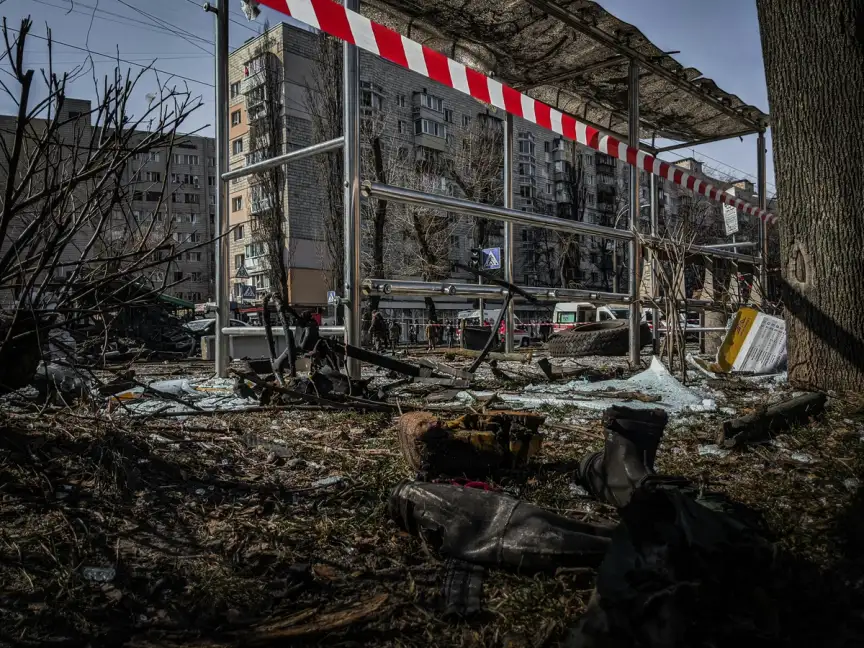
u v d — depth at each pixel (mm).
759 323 7312
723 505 1886
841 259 4973
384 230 28469
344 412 4238
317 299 39781
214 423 3799
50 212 2336
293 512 2309
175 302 18578
